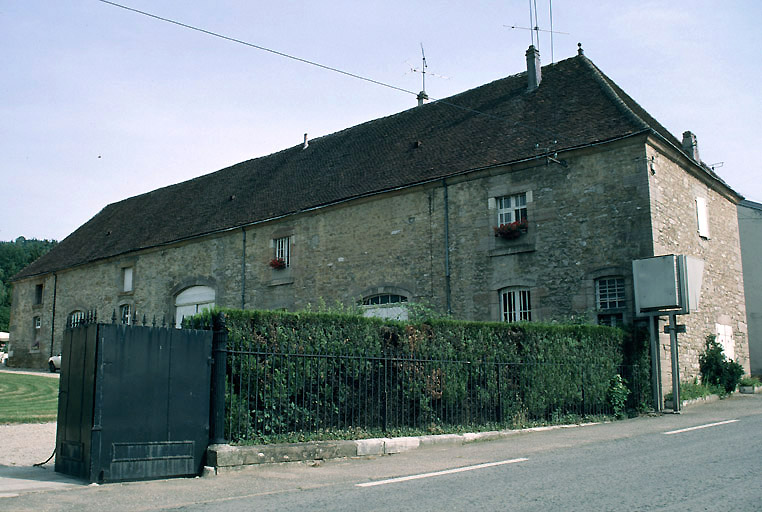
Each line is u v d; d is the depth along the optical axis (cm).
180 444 757
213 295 2525
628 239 1557
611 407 1357
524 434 1109
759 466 689
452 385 1084
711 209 1936
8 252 7719
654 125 1902
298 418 903
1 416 1263
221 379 800
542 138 1778
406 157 2122
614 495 564
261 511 546
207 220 2666
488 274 1773
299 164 2617
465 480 666
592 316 1574
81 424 729
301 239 2247
